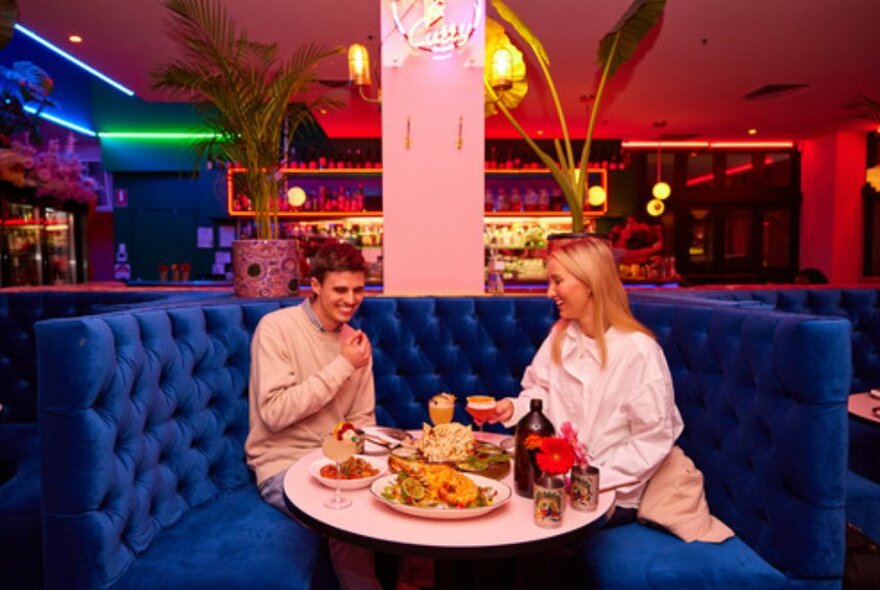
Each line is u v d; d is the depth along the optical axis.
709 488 2.02
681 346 2.20
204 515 1.99
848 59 5.54
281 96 3.02
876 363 3.61
